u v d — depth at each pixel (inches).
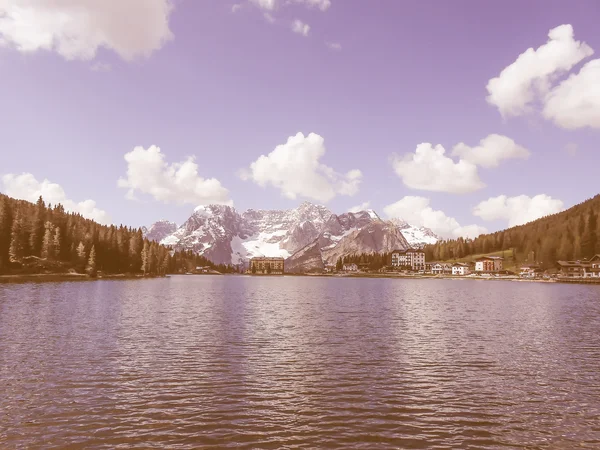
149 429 866.8
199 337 1895.9
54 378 1207.6
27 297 3582.7
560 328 2271.2
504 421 941.2
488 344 1801.2
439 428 898.7
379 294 5408.5
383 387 1171.9
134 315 2628.0
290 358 1504.7
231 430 869.8
